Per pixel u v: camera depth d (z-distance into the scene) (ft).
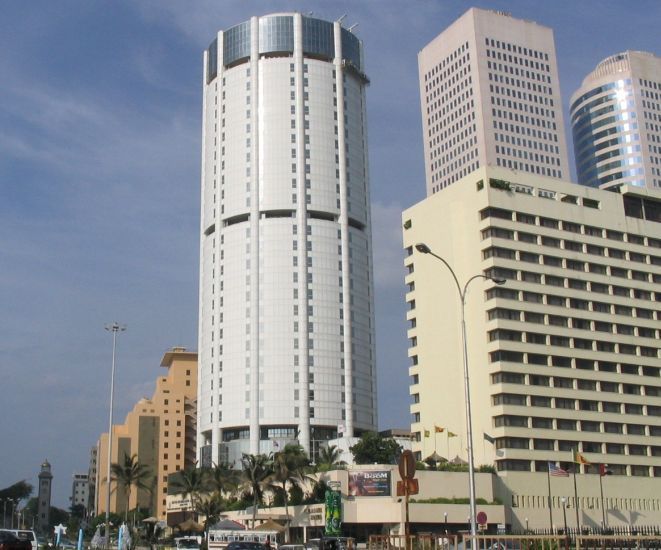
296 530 477.77
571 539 181.57
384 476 449.06
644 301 524.93
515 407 462.19
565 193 524.11
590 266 513.86
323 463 545.85
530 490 456.86
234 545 248.73
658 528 482.69
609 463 486.38
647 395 510.58
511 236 492.13
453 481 443.32
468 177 506.07
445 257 513.04
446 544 220.23
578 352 490.90
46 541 411.54
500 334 472.03
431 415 504.02
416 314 527.81
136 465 517.96
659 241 547.08
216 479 547.90
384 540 248.93
